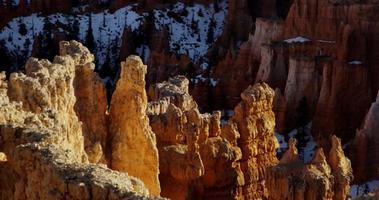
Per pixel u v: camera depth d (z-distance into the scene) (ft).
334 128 351.87
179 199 185.47
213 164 193.57
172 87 225.15
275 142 217.97
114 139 166.30
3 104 121.19
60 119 128.67
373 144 307.58
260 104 212.43
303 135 343.67
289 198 167.63
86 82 168.14
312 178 167.02
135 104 164.25
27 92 133.80
